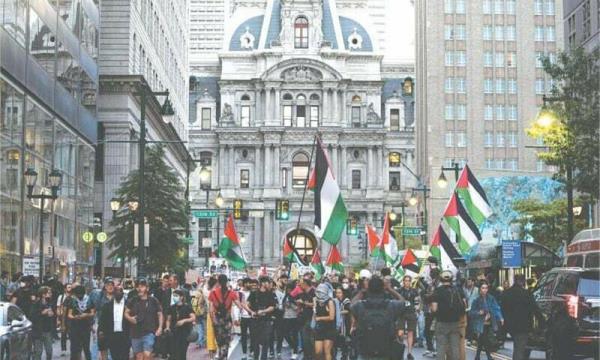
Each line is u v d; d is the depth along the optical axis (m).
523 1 124.44
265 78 147.88
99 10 67.25
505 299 23.69
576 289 25.67
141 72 76.00
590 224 64.56
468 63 123.69
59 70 56.19
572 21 72.00
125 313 23.28
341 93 148.88
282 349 36.16
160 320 23.39
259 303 28.55
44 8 52.44
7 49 45.38
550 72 40.38
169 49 95.94
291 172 147.00
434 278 33.69
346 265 137.00
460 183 42.62
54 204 55.41
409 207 144.00
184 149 105.00
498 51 124.25
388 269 25.89
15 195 47.78
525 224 69.44
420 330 36.22
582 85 39.34
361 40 151.88
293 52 149.88
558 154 39.19
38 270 38.47
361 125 147.25
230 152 146.62
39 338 26.81
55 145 55.88
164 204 57.34
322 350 23.22
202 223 141.12
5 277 44.69
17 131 48.00
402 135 148.88
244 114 149.88
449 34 124.00
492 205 81.62
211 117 150.88
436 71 123.31
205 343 37.50
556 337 23.88
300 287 30.42
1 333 22.52
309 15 150.75
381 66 153.38
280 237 145.50
